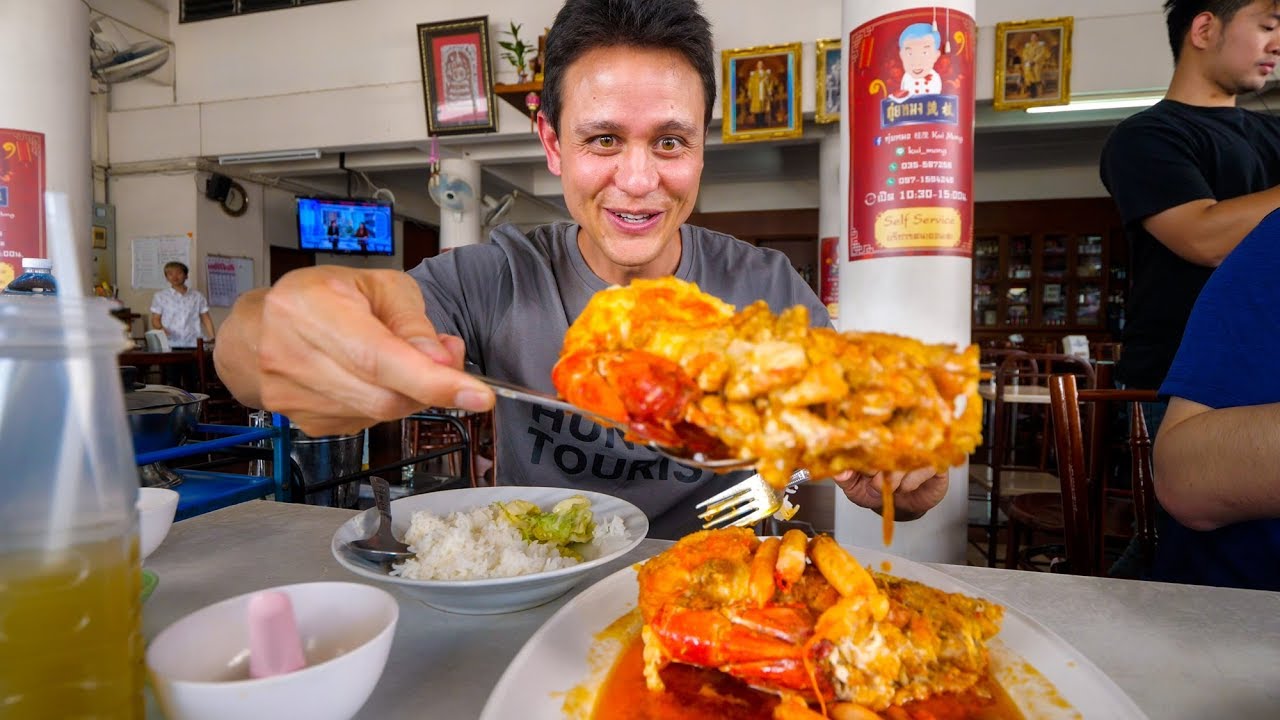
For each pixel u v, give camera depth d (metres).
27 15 4.08
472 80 6.94
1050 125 6.43
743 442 0.59
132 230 8.31
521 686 0.73
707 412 0.60
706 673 0.82
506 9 7.07
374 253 9.06
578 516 1.17
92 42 6.20
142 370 7.22
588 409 0.66
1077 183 8.91
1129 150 2.16
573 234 1.77
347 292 0.79
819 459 0.60
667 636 0.78
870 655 0.74
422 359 0.72
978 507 4.39
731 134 6.48
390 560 1.07
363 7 7.45
